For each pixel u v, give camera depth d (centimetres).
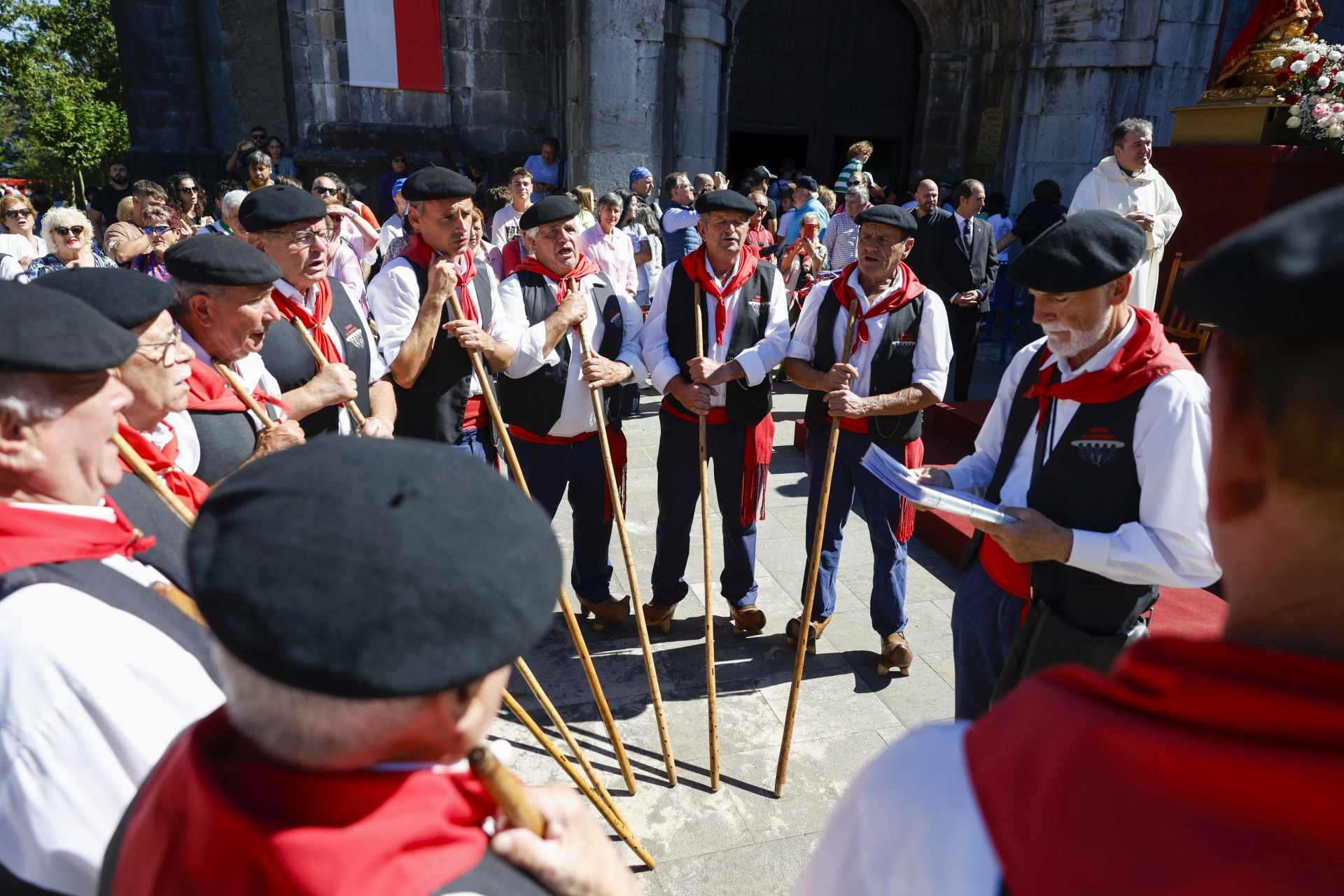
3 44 2762
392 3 1055
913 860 61
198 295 209
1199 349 488
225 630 63
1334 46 511
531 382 313
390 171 1084
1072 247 175
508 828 76
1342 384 46
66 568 109
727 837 243
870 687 312
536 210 312
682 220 722
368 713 66
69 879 102
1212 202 544
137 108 1373
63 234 518
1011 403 221
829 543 324
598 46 905
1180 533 176
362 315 295
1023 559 186
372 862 65
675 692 307
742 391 318
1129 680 56
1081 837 52
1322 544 50
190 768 72
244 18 1371
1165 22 1030
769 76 1194
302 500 66
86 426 114
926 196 669
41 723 99
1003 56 1152
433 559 64
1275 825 45
